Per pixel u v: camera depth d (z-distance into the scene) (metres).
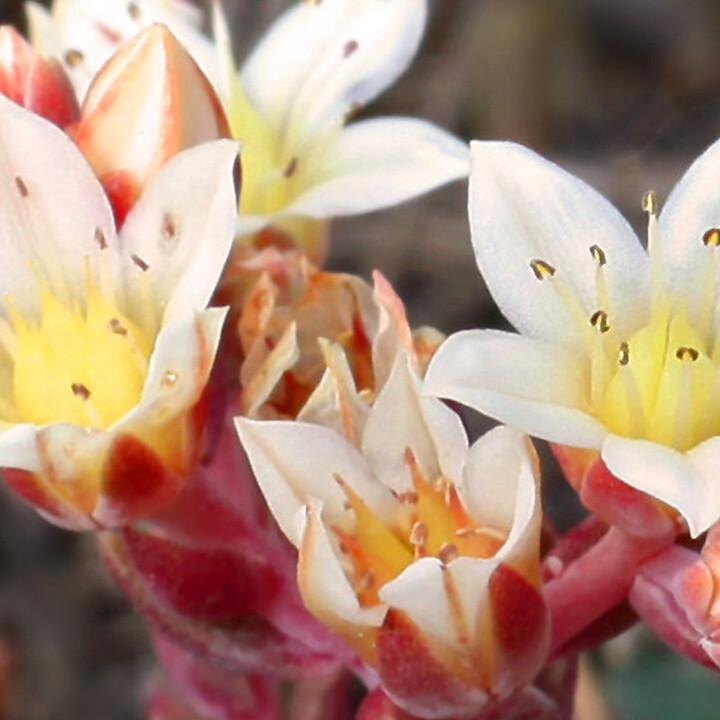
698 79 0.18
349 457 0.10
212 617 0.11
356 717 0.10
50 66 0.11
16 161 0.10
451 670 0.10
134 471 0.10
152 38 0.10
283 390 0.11
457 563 0.10
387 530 0.10
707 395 0.10
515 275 0.10
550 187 0.10
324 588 0.10
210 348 0.10
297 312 0.11
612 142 0.18
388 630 0.10
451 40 0.17
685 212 0.10
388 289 0.10
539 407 0.10
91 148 0.10
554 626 0.10
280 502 0.10
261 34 0.16
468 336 0.10
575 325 0.10
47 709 0.15
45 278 0.10
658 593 0.10
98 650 0.15
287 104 0.12
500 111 0.17
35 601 0.15
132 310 0.10
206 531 0.11
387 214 0.16
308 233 0.11
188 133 0.10
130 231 0.10
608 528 0.10
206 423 0.10
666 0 0.18
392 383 0.10
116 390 0.10
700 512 0.09
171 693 0.12
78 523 0.10
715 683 0.14
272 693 0.11
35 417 0.10
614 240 0.10
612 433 0.10
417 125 0.11
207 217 0.10
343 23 0.12
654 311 0.10
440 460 0.10
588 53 0.18
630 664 0.14
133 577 0.11
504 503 0.10
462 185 0.16
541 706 0.10
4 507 0.16
